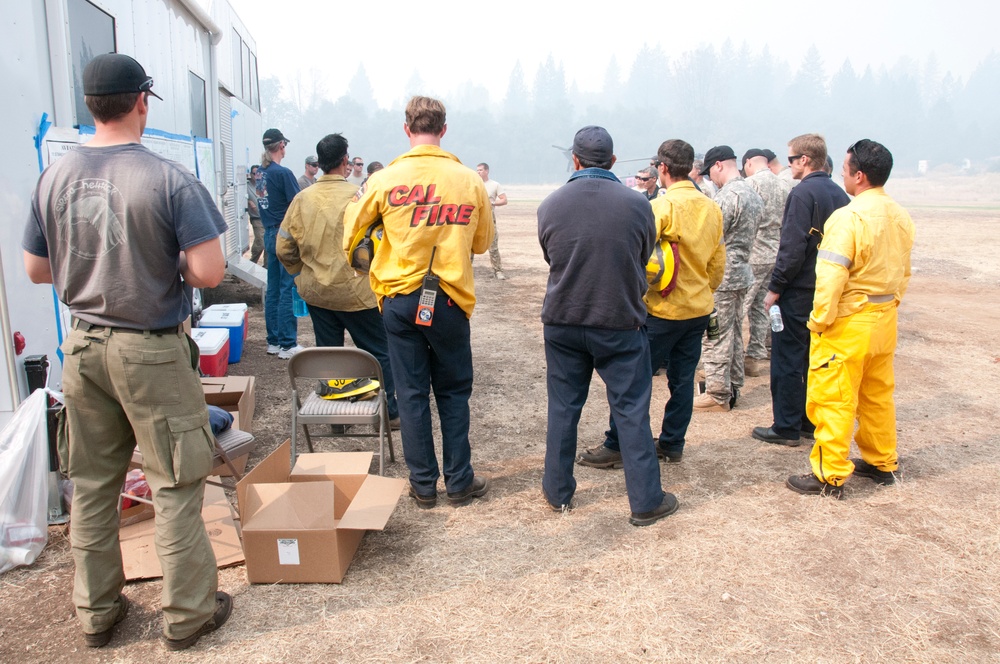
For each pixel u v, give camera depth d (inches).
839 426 147.4
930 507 147.8
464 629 107.9
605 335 134.0
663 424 169.8
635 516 138.9
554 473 143.5
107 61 92.0
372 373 150.7
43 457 124.8
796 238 165.5
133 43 190.5
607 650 103.8
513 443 183.5
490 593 116.8
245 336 287.0
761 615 112.0
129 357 91.8
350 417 151.3
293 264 181.9
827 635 107.3
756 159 243.0
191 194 93.3
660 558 127.6
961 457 175.5
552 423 142.5
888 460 157.1
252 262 410.0
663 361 165.9
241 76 440.8
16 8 120.4
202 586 102.0
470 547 130.7
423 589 117.8
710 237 154.8
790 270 167.2
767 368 254.8
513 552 129.2
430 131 135.6
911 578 122.3
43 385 126.6
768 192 236.7
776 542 133.3
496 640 105.7
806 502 149.7
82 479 99.9
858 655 103.1
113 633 105.9
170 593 99.3
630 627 108.7
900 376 247.9
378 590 117.4
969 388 234.7
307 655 102.0
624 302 132.0
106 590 103.2
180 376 95.7
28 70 124.3
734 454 176.1
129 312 91.9
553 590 117.8
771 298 172.6
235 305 265.3
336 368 150.0
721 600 115.5
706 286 158.7
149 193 90.3
